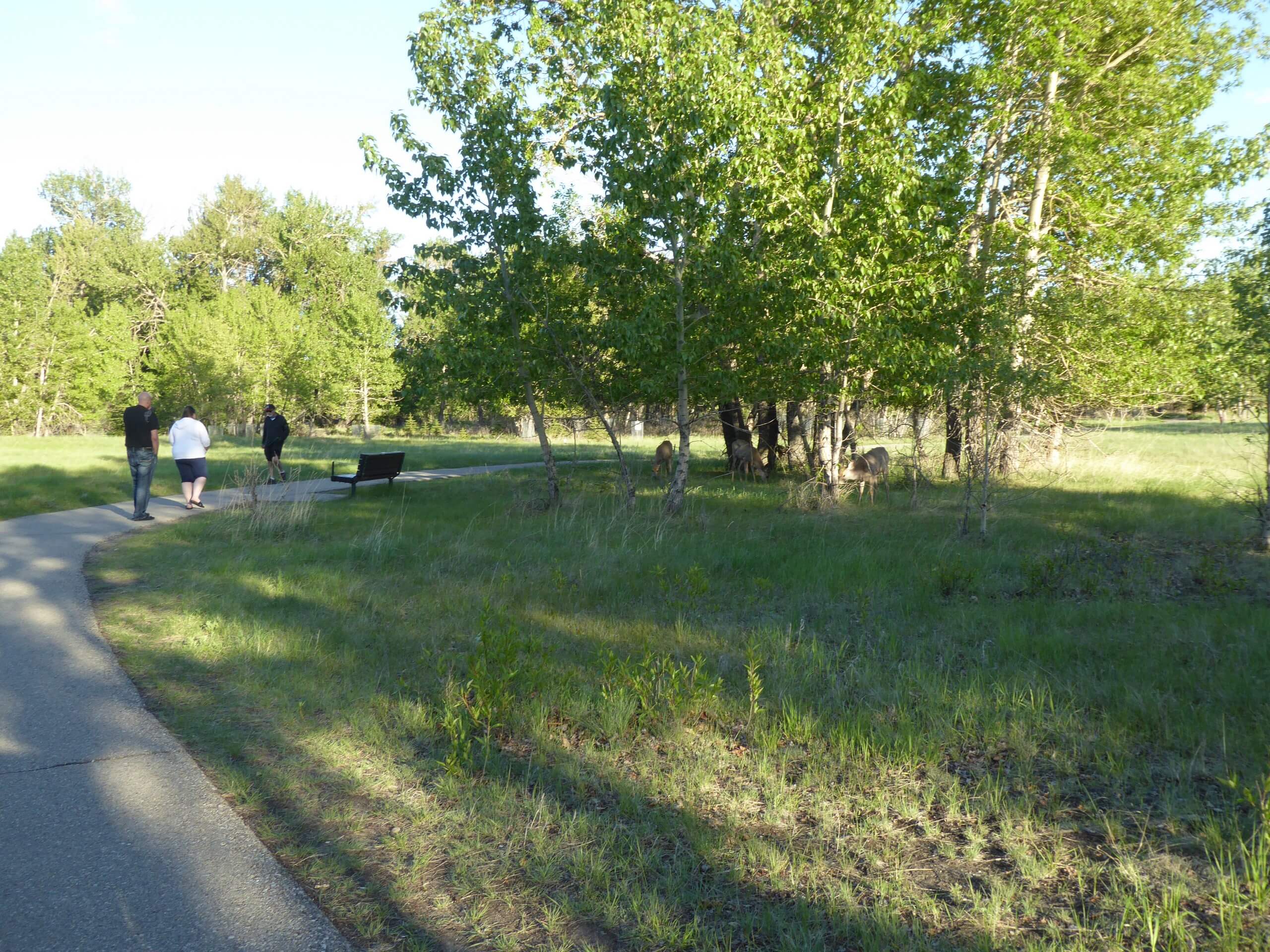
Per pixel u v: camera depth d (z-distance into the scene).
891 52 14.38
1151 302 18.14
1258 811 3.56
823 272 13.52
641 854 3.44
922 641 6.50
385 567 9.66
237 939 2.89
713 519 13.33
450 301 14.16
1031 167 18.88
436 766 4.36
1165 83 17.92
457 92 14.02
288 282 67.69
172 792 4.02
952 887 3.25
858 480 15.78
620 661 5.53
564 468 24.66
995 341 11.59
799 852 3.51
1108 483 17.30
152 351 57.72
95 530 12.20
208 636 6.66
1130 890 3.17
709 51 13.02
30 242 52.97
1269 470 10.15
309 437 50.88
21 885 3.21
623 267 13.94
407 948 2.87
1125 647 6.10
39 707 5.14
